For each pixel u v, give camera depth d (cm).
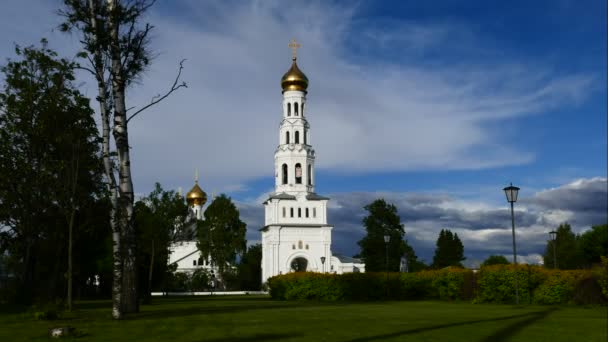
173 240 6681
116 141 2588
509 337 1883
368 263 10544
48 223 4388
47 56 3834
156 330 2005
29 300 4291
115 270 2452
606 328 2188
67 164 3653
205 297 7306
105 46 2536
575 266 10794
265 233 10881
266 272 10731
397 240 10475
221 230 10994
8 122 3862
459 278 5003
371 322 2352
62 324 2219
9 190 4106
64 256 4856
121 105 2584
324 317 2603
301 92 11019
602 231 9556
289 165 10744
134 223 2680
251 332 1955
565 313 3058
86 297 7069
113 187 2542
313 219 10544
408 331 2016
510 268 4406
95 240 5012
